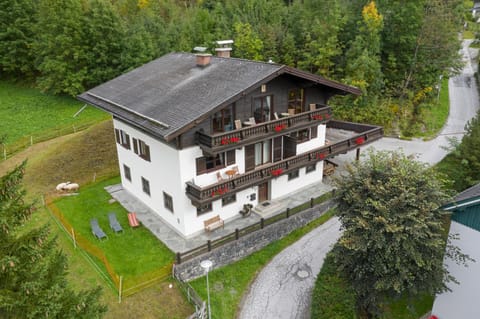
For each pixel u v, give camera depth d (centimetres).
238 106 2102
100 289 1327
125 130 2452
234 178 2067
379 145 3512
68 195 2664
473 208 1494
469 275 1577
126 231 2234
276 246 2248
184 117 1869
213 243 2027
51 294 1114
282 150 2500
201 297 1845
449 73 4422
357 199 1574
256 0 5362
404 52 4141
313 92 2466
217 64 2406
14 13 5050
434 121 3953
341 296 1680
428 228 1493
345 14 4309
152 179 2306
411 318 1764
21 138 3869
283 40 4356
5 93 5006
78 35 4600
